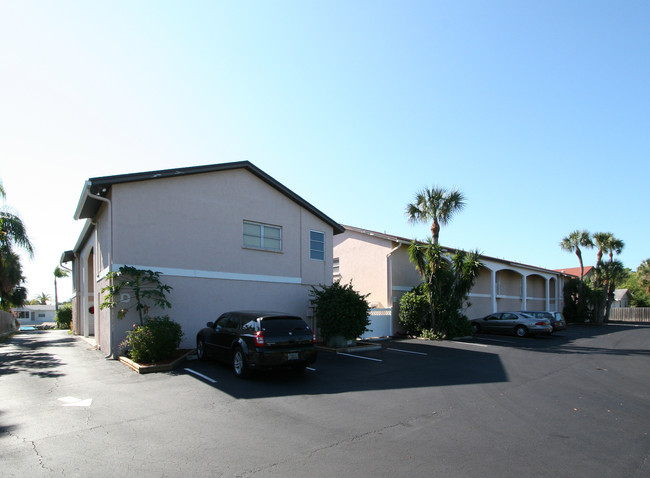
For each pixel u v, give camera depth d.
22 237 20.36
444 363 12.66
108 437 5.97
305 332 10.44
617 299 62.38
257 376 10.26
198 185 14.47
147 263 13.02
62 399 8.05
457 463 5.14
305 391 8.84
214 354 11.36
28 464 5.02
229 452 5.43
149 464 5.03
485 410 7.59
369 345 16.17
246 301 15.34
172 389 8.86
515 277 35.34
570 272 59.03
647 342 20.08
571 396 8.79
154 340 11.23
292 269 17.05
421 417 7.09
